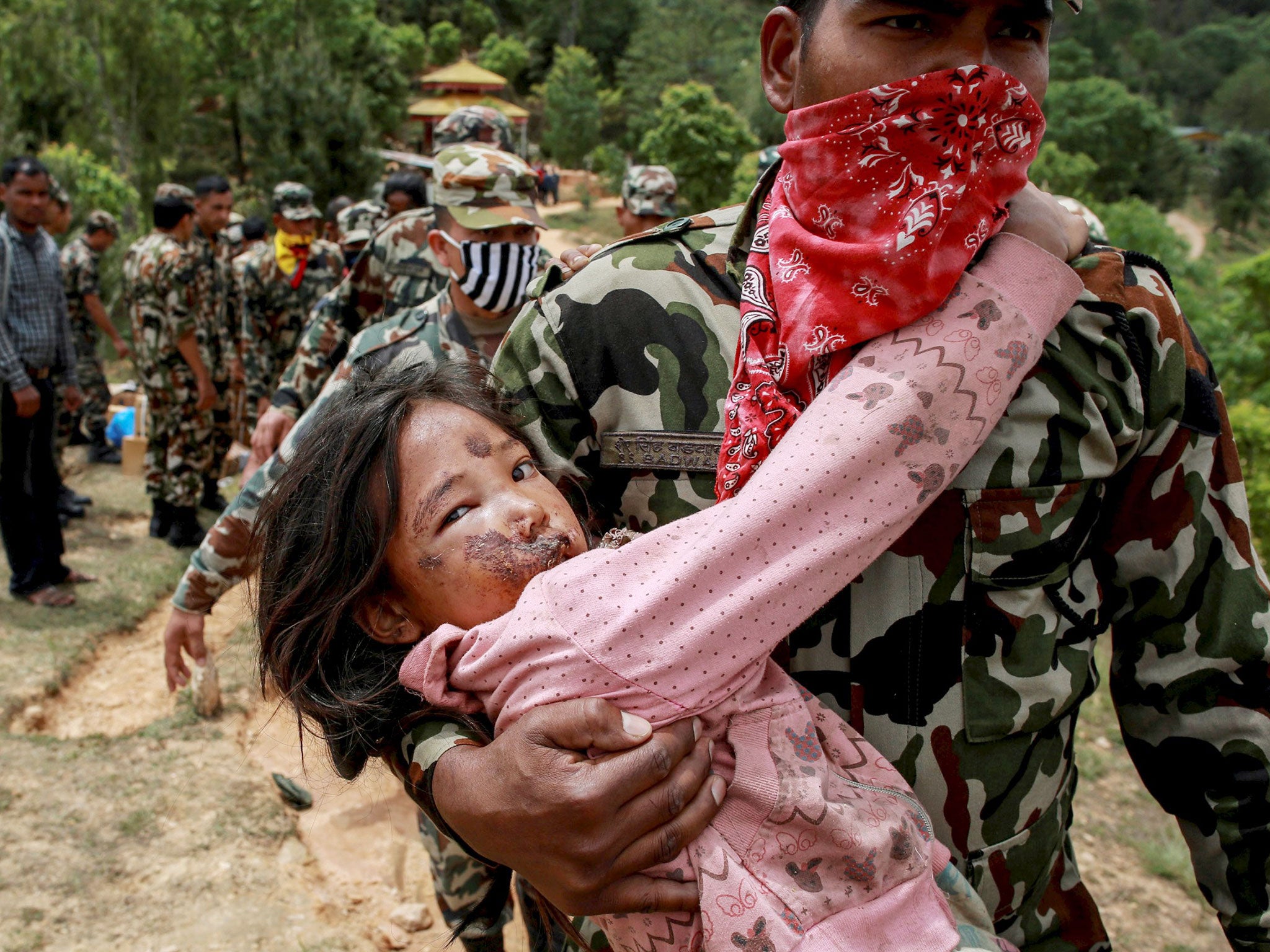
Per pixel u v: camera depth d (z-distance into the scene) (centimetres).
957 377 107
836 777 108
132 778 366
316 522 122
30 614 496
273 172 2514
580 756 98
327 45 3612
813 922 100
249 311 671
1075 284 117
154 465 611
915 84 108
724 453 119
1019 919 135
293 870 329
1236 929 131
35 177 495
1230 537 126
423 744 111
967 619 121
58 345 516
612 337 130
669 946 106
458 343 274
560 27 7588
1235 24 11475
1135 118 5903
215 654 469
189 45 2538
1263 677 126
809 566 101
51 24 2197
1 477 500
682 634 101
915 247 109
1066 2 120
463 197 269
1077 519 123
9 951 281
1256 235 6462
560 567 107
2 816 338
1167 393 122
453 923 258
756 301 121
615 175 4778
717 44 6494
